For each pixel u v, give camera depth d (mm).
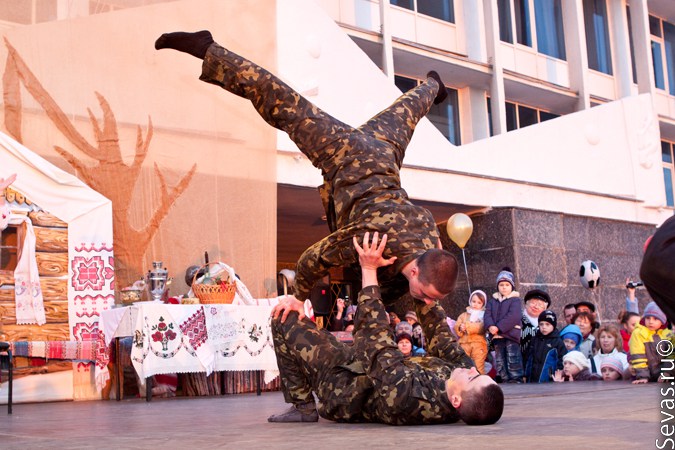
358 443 2162
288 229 11422
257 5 8133
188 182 7473
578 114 11977
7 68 7012
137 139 7336
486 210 10680
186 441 2475
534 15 15188
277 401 5348
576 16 15484
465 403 2537
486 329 8016
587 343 8289
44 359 6352
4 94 6977
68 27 7258
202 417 3883
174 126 7508
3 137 6445
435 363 2809
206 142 7613
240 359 6273
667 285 1324
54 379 6371
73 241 6664
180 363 5902
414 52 12820
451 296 10945
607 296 11500
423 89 3641
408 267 2764
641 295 12094
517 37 14836
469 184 10398
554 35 15500
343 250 2857
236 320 6289
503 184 10734
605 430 2330
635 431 2273
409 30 13375
